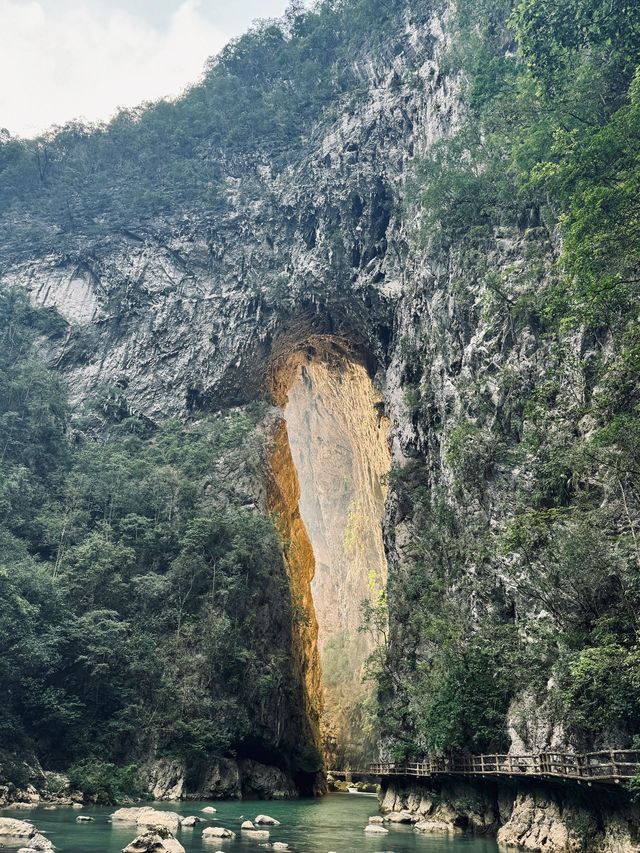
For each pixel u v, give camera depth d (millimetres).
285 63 86875
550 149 31453
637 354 22469
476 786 26656
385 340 61969
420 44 68250
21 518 50000
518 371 33969
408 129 64812
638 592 20297
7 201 80250
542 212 37875
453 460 36094
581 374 28672
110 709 41594
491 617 29844
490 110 43719
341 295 62875
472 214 43938
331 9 85812
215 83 87312
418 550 42531
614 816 16906
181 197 77250
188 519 54062
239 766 45375
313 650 70250
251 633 49531
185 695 43531
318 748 60594
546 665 23844
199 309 69312
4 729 36250
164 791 39438
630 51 30812
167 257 73000
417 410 47500
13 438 54312
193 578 48781
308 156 74000
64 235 76062
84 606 45000
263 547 53500
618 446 21609
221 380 65500
